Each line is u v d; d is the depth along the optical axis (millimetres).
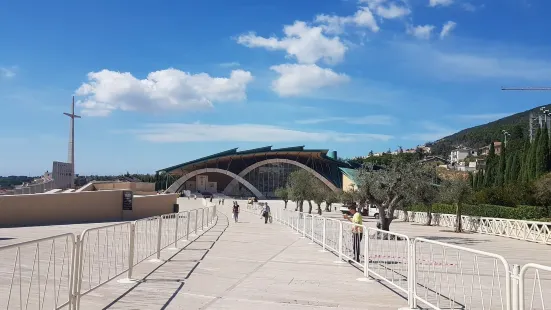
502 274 5859
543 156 44062
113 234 9766
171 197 38062
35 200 26906
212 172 136625
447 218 36938
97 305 7449
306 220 21188
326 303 8047
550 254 18703
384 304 8023
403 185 22922
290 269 11680
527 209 30156
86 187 57688
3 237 18703
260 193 133000
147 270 10945
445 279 7402
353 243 12547
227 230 25172
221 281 9828
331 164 136750
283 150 132375
